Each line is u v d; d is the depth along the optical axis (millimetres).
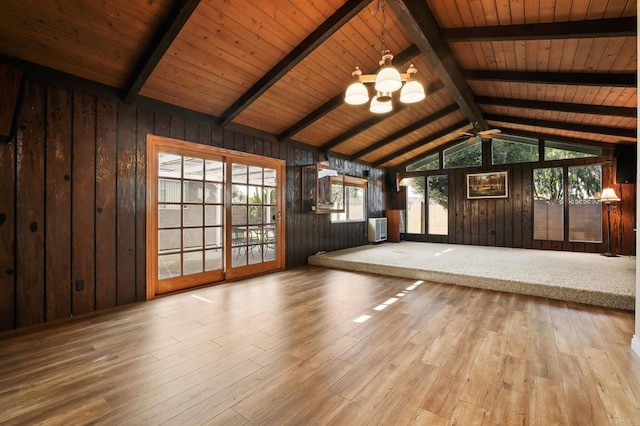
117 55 3006
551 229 7027
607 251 6312
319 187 6211
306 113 4969
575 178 6797
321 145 6355
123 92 3441
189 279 4086
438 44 3453
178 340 2518
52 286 2967
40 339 2537
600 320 2924
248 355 2258
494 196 7715
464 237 8141
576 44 3203
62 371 2035
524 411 1616
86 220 3188
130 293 3510
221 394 1786
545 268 4695
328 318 3006
